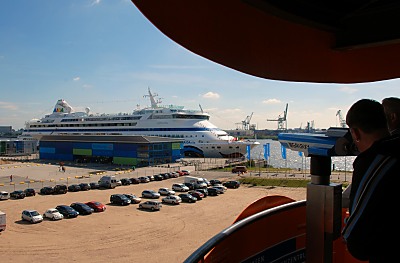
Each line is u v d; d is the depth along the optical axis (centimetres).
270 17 350
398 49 448
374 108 178
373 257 167
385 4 390
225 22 348
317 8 387
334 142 267
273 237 389
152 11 314
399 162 162
